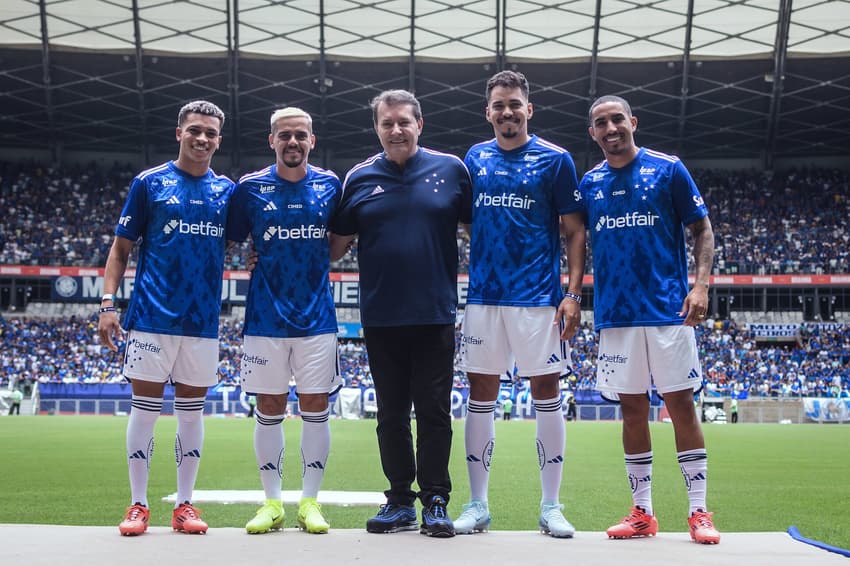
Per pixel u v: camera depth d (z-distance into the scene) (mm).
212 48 41031
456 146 50500
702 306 5363
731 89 43062
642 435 5602
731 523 7488
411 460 5629
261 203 5844
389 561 4383
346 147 50406
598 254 5758
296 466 12336
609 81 43125
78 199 50000
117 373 38969
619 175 5715
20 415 33438
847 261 46906
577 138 48531
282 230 5785
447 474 5449
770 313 47500
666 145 50156
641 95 44156
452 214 5684
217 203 5875
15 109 45594
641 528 5434
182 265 5699
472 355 5719
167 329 5598
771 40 40031
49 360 41188
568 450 16672
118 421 27125
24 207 49000
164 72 42281
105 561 4328
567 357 5734
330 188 5930
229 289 45750
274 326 5723
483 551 4711
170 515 7441
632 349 5547
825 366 42344
